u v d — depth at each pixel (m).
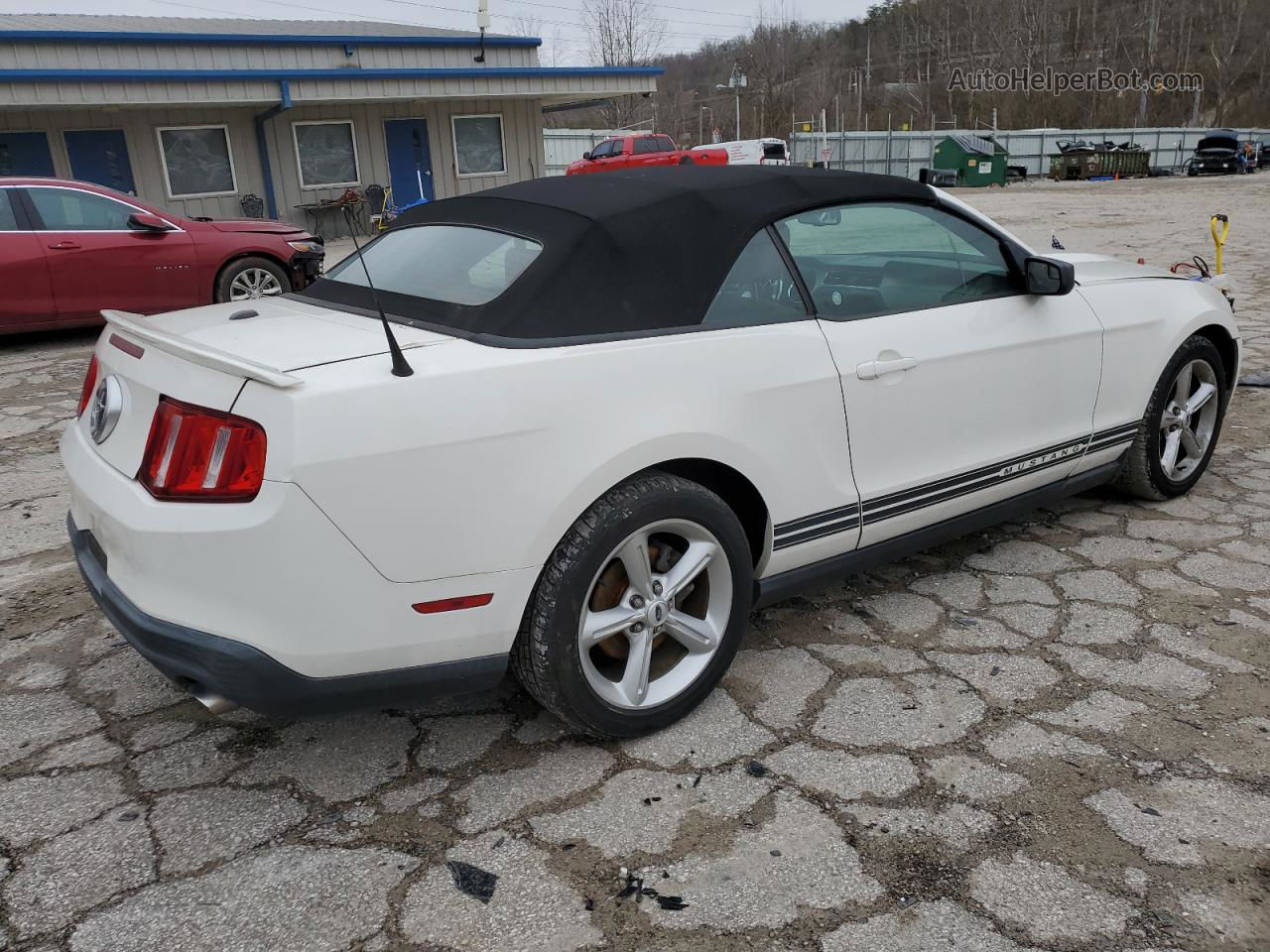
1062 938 1.89
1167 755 2.46
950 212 3.29
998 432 3.29
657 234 2.59
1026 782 2.36
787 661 2.97
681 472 2.63
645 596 2.48
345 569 2.06
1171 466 4.10
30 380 7.20
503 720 2.70
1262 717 2.62
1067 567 3.60
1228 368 4.29
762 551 2.79
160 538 2.09
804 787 2.36
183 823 2.28
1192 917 1.94
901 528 3.09
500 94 18.61
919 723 2.62
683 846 2.17
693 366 2.49
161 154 16.72
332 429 2.02
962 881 2.04
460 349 2.26
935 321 3.08
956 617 3.23
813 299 2.86
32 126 15.57
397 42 18.27
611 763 2.48
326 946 1.90
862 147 44.72
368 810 2.31
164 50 15.92
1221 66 68.88
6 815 2.31
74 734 2.66
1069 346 3.47
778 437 2.66
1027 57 71.50
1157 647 3.00
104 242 8.33
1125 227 16.83
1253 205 21.19
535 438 2.22
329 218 18.52
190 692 2.22
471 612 2.22
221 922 1.96
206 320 2.75
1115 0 75.44
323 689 2.14
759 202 2.82
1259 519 4.00
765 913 1.96
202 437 2.07
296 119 17.84
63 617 3.38
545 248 2.51
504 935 1.92
